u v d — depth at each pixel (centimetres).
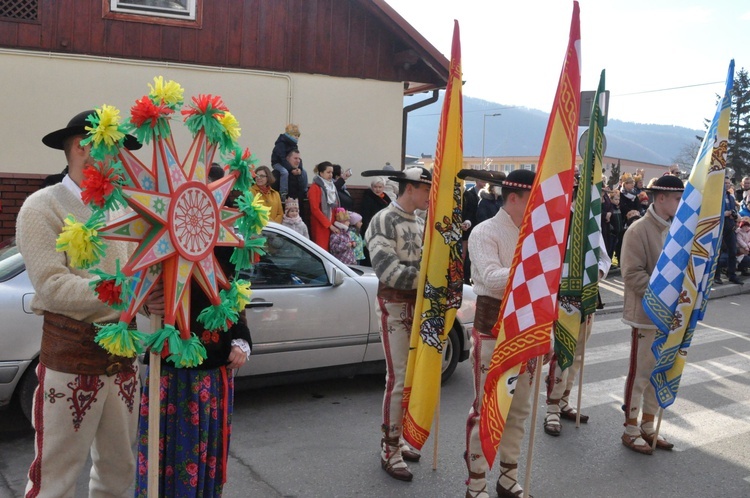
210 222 265
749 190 1470
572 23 324
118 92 997
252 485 411
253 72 1075
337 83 1131
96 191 227
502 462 405
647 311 467
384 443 437
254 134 1090
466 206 1084
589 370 707
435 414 441
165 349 258
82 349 274
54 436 275
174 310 250
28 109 951
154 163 248
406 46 1162
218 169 606
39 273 261
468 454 390
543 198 334
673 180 490
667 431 538
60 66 962
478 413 386
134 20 995
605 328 923
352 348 570
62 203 270
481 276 381
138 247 244
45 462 278
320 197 943
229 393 294
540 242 335
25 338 445
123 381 289
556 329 484
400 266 425
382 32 1149
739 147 5109
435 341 404
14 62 938
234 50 1061
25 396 452
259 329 523
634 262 491
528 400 397
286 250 553
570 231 483
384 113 1166
